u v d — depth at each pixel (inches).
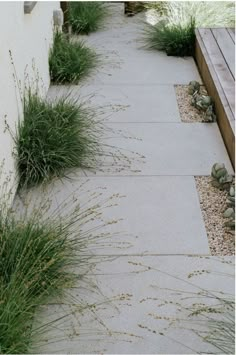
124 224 150.0
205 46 236.7
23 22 172.6
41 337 113.7
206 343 114.7
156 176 171.5
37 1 197.8
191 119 205.2
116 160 178.5
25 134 165.8
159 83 233.1
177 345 114.5
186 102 217.6
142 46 268.2
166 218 152.9
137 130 197.0
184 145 188.4
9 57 152.7
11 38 155.1
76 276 128.7
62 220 142.1
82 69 232.7
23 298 112.1
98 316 120.9
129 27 290.7
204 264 136.9
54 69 228.4
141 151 184.1
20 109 167.9
